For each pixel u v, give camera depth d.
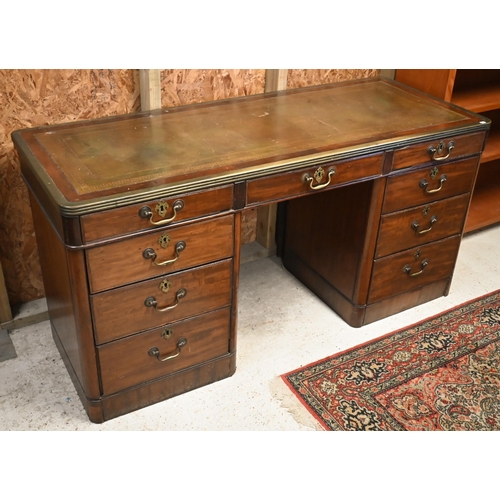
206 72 2.61
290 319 2.74
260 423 2.23
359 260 2.55
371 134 2.33
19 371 2.40
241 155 2.12
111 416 2.22
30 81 2.26
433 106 2.65
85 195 1.82
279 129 2.35
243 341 2.60
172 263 2.04
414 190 2.48
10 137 2.32
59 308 2.25
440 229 2.68
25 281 2.64
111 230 1.86
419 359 2.54
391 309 2.77
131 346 2.12
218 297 2.21
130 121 2.35
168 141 2.20
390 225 2.50
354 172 2.26
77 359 2.15
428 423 2.25
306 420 2.25
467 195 2.67
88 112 2.43
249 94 2.78
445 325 2.73
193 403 2.30
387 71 3.03
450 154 2.48
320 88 2.80
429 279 2.81
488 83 3.25
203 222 2.03
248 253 3.12
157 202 1.89
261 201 2.10
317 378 2.43
